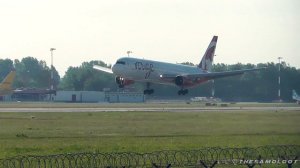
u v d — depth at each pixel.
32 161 168.25
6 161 166.75
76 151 199.88
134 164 164.50
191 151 176.00
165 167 157.38
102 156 178.25
